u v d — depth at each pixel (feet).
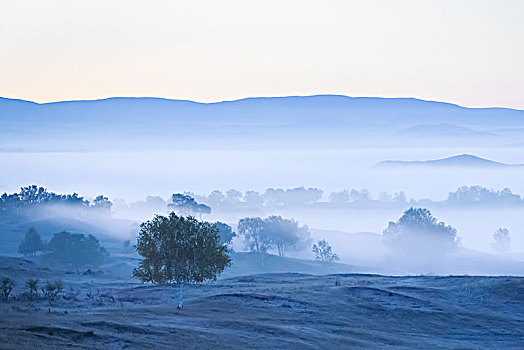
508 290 563.89
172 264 456.04
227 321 382.42
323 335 385.70
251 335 353.72
